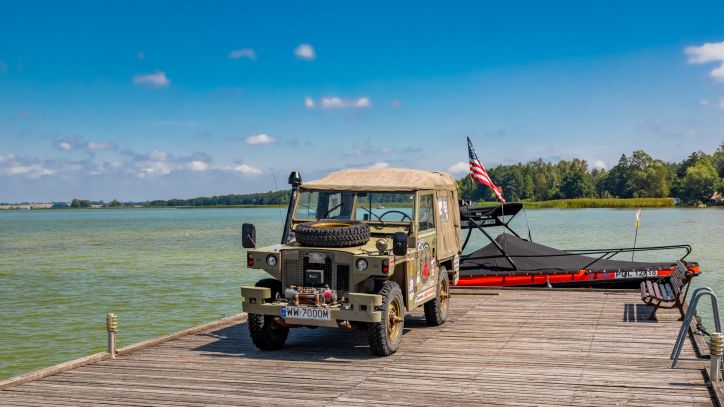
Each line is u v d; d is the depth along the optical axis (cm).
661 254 3991
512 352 966
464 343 1032
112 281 3003
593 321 1198
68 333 1827
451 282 1270
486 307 1374
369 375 848
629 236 5812
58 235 8088
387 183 1069
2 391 789
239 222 13850
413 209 1032
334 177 1111
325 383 812
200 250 5000
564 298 1480
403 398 745
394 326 964
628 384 786
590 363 891
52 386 810
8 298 2492
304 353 982
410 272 1007
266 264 951
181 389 793
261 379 834
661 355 930
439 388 783
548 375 834
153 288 2748
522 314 1285
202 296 2511
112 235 7856
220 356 966
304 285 944
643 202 17638
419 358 936
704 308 2002
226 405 729
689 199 18338
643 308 1324
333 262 930
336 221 1036
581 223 8850
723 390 730
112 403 739
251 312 947
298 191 1076
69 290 2708
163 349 1015
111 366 909
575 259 1841
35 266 3775
